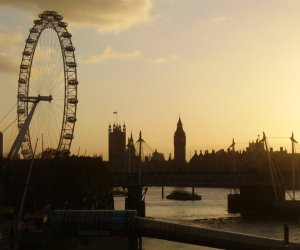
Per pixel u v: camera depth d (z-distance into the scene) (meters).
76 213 174.50
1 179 196.38
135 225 169.75
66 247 167.62
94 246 175.38
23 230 152.75
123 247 173.75
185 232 157.75
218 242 149.25
